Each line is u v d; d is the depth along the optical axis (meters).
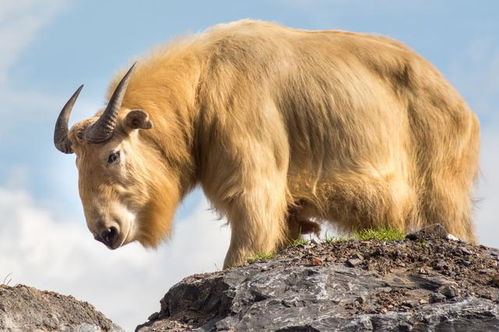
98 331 32.47
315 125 43.56
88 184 41.88
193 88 43.09
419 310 31.16
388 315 30.92
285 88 43.47
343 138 43.75
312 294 32.50
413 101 45.44
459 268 34.28
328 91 43.97
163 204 43.09
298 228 43.94
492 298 31.89
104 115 41.53
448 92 46.03
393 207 43.81
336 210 43.66
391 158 44.38
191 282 35.12
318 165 43.53
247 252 40.59
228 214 41.84
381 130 44.34
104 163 41.81
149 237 43.34
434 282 32.91
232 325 31.89
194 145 43.28
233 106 42.22
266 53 43.66
